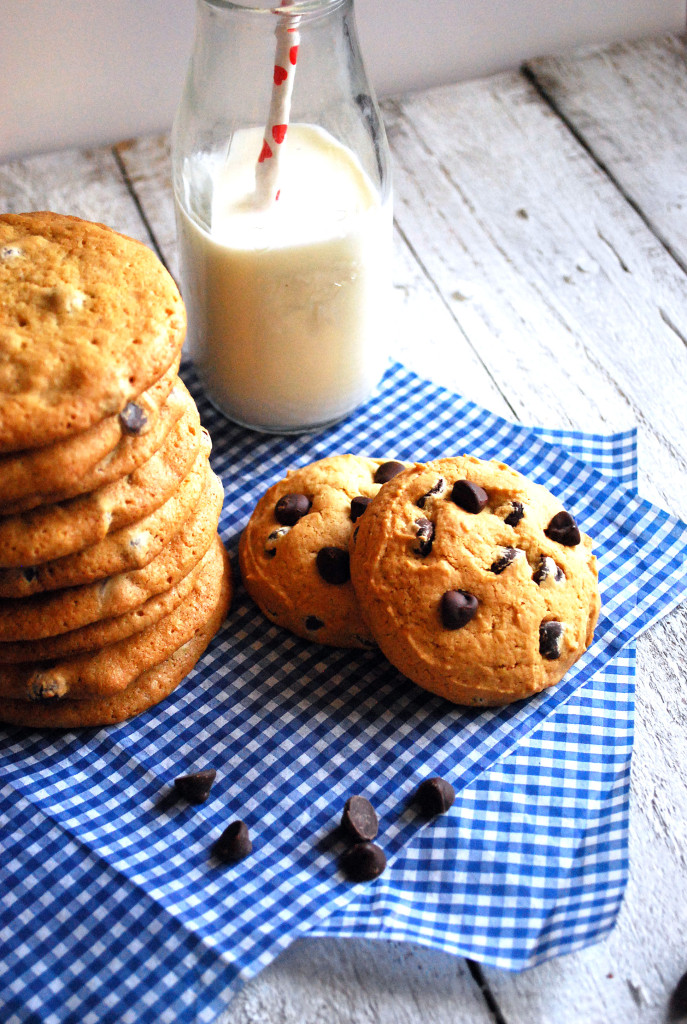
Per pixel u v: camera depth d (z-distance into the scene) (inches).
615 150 25.0
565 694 18.0
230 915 16.3
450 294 23.0
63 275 17.0
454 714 17.9
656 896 16.7
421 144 25.3
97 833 17.0
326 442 20.8
